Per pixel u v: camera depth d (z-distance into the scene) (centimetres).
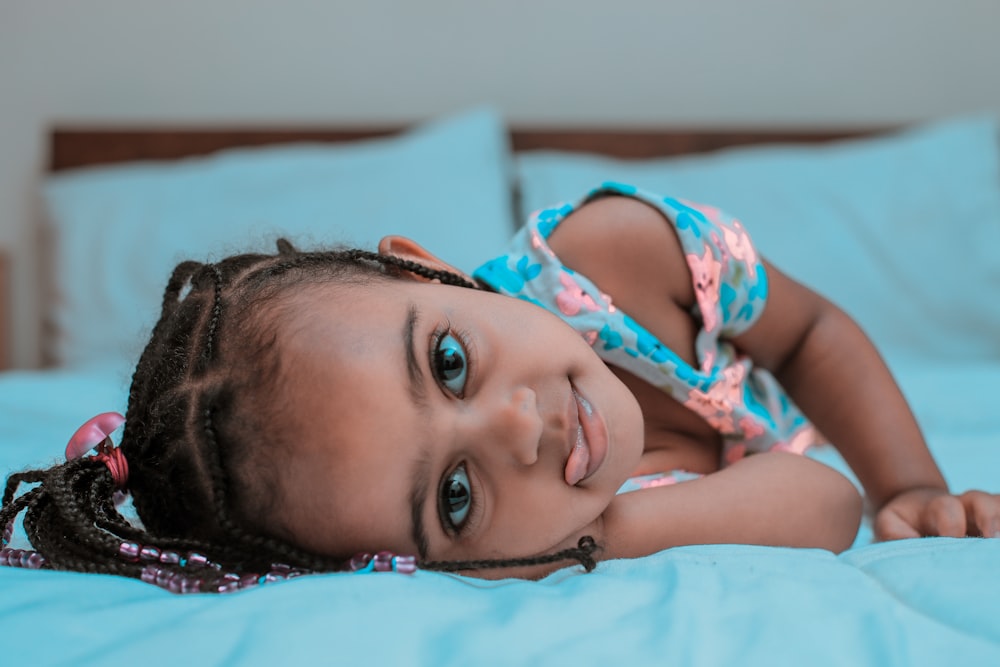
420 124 253
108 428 88
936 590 64
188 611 63
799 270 217
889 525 94
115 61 255
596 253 107
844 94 258
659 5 256
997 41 257
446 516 79
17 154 257
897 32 257
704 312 107
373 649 56
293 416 76
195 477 80
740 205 223
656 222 107
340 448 74
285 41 255
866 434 107
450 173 222
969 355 217
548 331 85
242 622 59
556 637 58
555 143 250
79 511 77
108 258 220
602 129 251
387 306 80
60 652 58
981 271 218
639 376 108
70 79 255
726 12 256
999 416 155
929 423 153
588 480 83
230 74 255
